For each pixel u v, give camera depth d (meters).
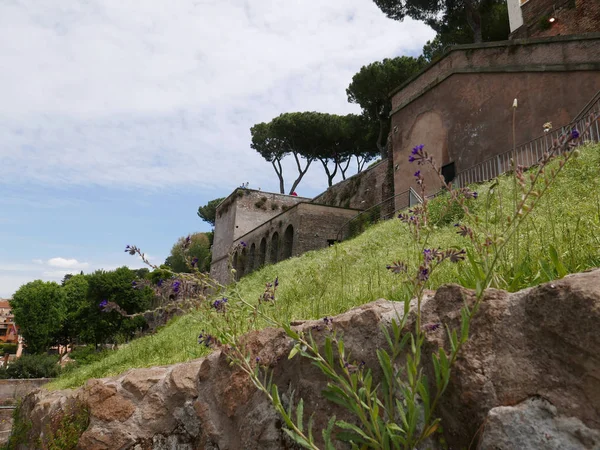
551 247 2.41
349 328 2.57
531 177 2.04
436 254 2.17
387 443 1.82
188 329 9.38
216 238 52.53
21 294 57.78
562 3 24.48
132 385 4.44
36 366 34.09
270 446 2.79
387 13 38.25
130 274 44.75
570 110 16.55
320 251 18.11
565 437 1.42
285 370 2.92
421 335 2.08
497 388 1.69
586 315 1.46
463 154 20.84
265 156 63.09
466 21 35.56
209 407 3.61
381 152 44.88
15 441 8.28
